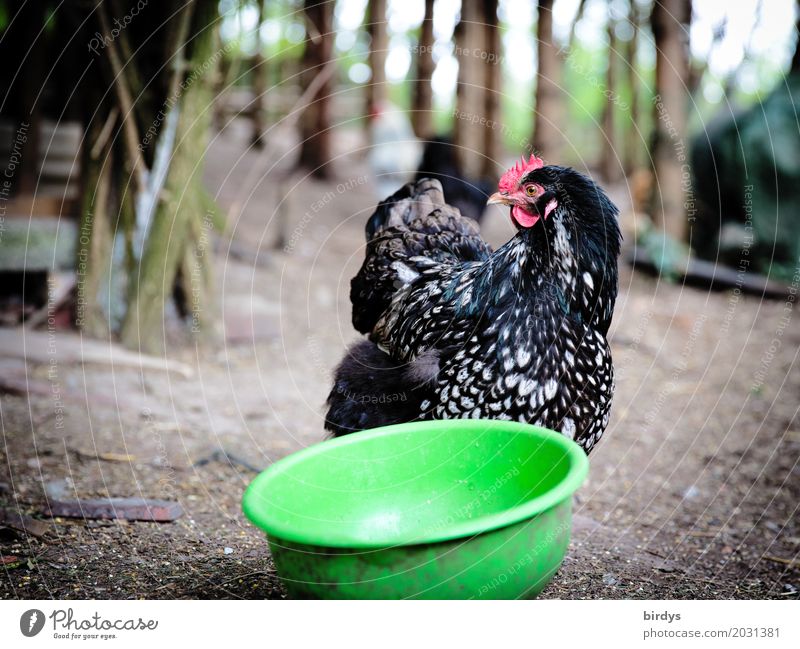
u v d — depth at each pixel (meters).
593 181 2.31
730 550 2.94
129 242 4.68
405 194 3.27
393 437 2.28
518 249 2.31
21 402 3.86
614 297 2.38
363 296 2.93
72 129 6.38
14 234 5.23
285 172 9.81
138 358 4.53
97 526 2.80
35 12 5.80
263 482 2.04
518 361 2.27
